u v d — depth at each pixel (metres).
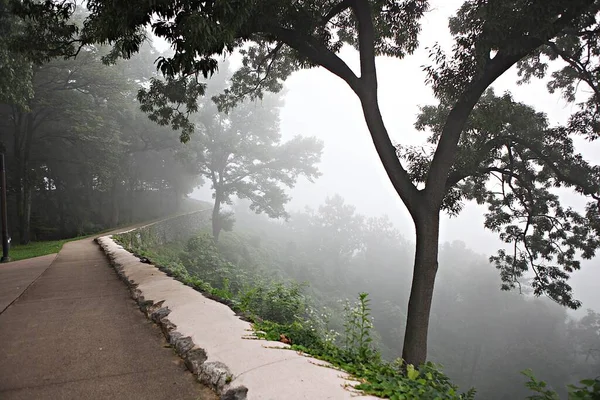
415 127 12.27
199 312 4.71
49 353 3.73
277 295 10.08
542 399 2.57
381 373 3.49
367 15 8.62
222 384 2.81
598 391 2.23
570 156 11.20
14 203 32.75
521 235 13.70
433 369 3.99
